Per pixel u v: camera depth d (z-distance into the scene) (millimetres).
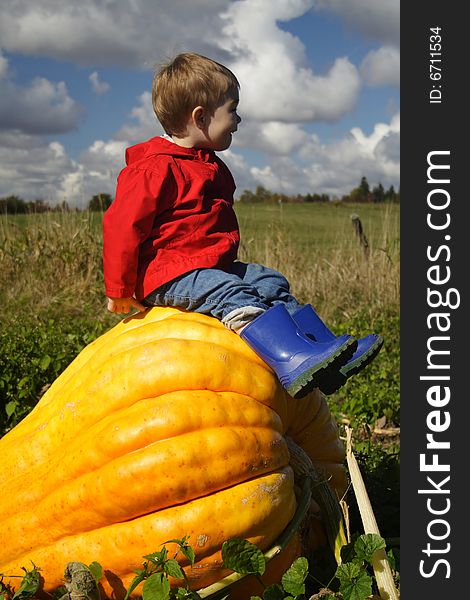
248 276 3541
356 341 3008
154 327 3246
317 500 3494
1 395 5855
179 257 3348
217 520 2871
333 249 12578
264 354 3131
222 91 3617
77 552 2975
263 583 3121
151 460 2840
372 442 5254
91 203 12531
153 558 2742
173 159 3455
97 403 3082
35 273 11164
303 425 3621
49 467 3125
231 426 2979
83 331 8258
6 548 3127
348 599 2756
